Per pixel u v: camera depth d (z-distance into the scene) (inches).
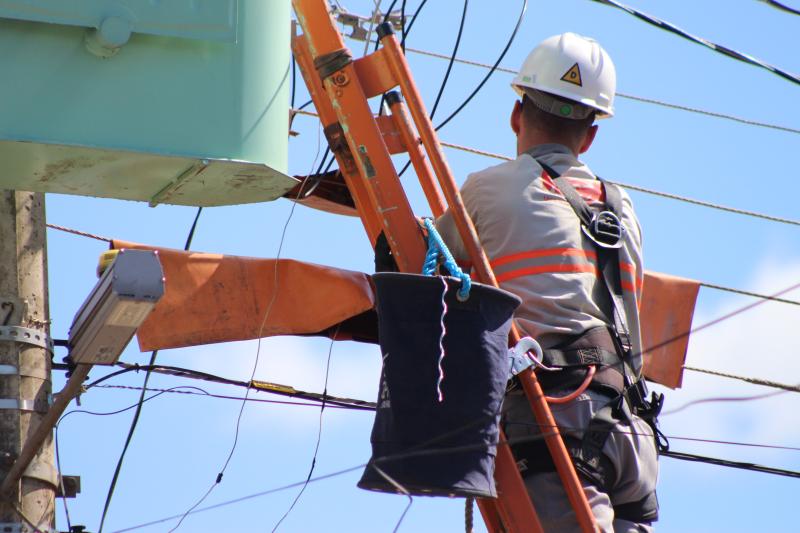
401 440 592.4
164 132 586.2
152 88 587.2
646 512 665.6
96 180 615.2
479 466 593.0
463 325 605.6
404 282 602.2
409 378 597.3
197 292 720.3
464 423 593.6
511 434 643.5
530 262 669.9
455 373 599.2
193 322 717.9
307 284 729.6
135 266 532.4
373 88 708.0
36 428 657.6
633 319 684.7
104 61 581.3
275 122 612.7
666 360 853.2
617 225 688.4
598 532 614.5
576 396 641.0
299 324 727.1
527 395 635.5
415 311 601.6
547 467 635.5
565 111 725.9
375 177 690.8
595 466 636.7
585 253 676.1
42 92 570.3
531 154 719.7
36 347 670.5
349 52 708.0
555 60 732.0
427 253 648.4
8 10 563.5
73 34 577.9
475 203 693.3
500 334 613.9
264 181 617.6
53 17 568.7
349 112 700.7
